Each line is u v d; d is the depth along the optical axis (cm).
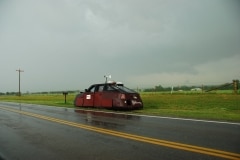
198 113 1484
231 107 1766
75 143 852
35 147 825
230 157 638
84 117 1488
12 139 955
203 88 3706
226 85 3066
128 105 1786
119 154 706
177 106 2002
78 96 2203
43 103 2925
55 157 712
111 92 1875
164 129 1015
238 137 839
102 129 1072
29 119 1490
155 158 655
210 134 891
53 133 1036
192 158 641
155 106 2075
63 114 1678
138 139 861
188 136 873
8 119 1516
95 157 692
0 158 721
